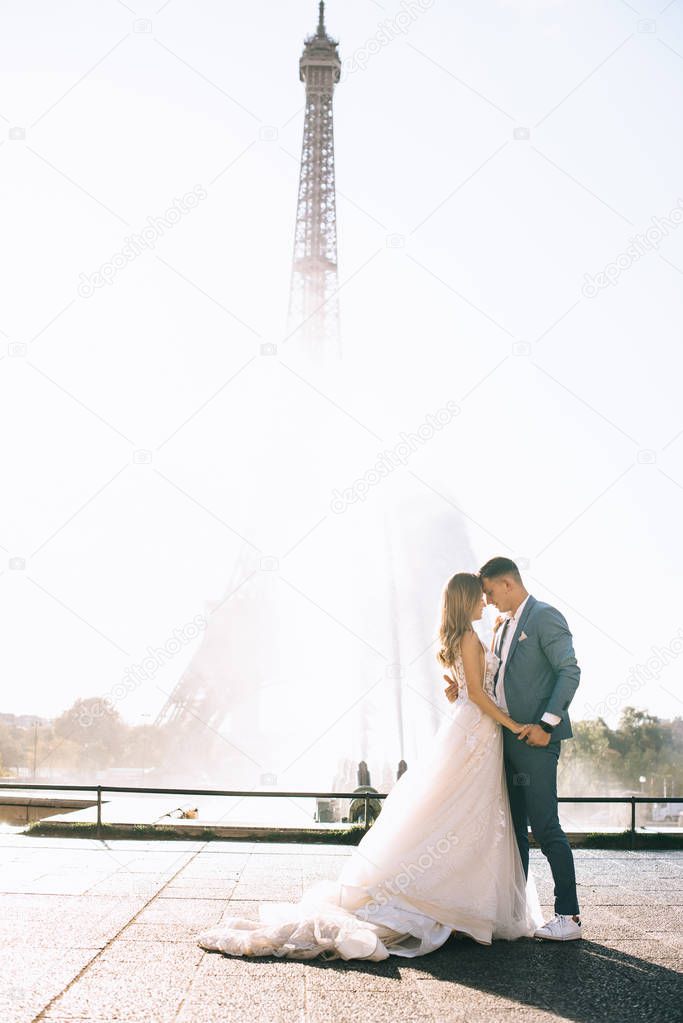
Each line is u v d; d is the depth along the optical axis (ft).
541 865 42.19
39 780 337.52
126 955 23.67
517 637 29.68
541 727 28.19
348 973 23.18
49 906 29.12
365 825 47.32
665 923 29.55
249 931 25.54
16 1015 18.76
